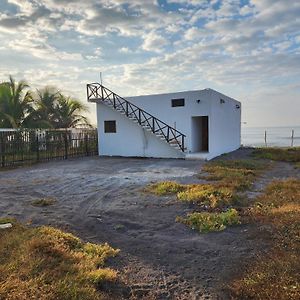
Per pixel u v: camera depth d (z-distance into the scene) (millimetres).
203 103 16422
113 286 3488
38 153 15742
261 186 8820
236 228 5270
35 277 3461
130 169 12898
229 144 20344
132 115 17750
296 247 4219
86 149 19375
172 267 3969
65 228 5473
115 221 5852
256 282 3365
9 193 8367
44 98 24188
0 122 20188
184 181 9672
